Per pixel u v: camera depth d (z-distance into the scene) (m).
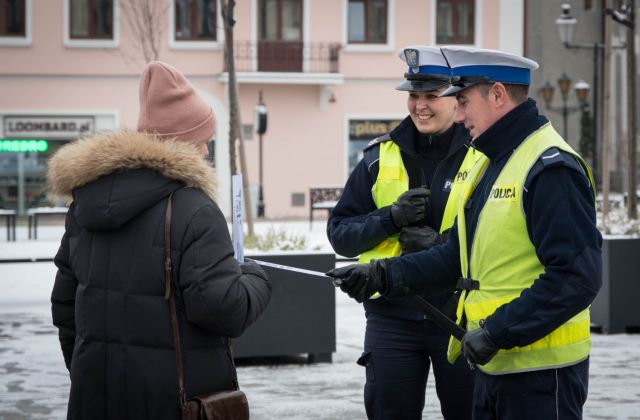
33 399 8.16
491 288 3.95
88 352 3.74
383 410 5.11
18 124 31.55
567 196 3.74
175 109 3.86
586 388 4.01
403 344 5.05
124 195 3.62
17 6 31.48
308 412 7.65
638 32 23.52
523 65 3.99
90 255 3.76
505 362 3.90
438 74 5.01
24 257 19.59
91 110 31.88
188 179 3.68
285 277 9.38
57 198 3.90
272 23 32.78
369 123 33.47
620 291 10.97
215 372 3.69
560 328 3.88
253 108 32.72
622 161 34.72
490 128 3.98
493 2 33.84
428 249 4.84
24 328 11.89
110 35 31.92
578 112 36.59
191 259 3.59
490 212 3.95
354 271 4.27
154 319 3.63
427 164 5.22
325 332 9.51
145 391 3.63
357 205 5.38
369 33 33.47
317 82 32.38
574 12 36.50
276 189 32.94
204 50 32.28
